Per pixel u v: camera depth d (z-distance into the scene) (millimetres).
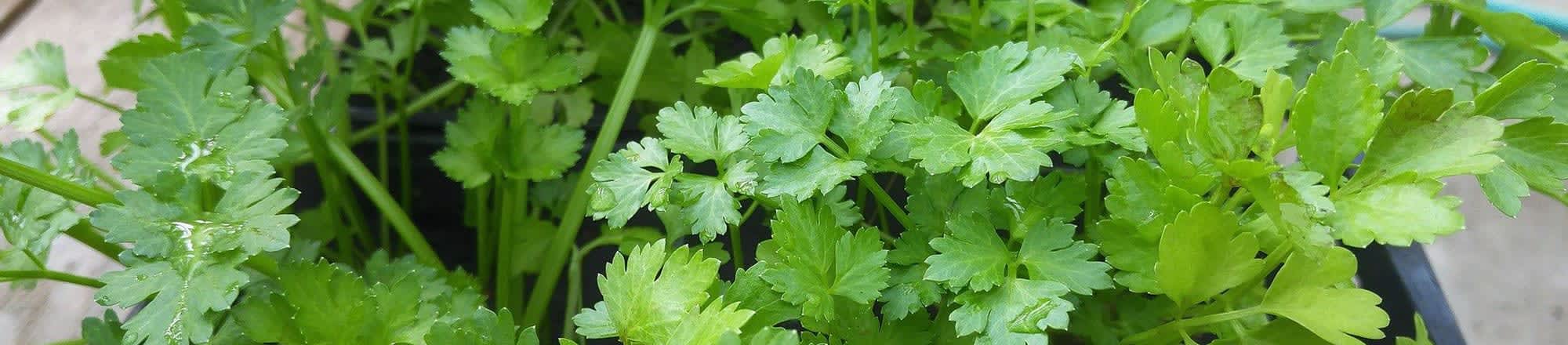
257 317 356
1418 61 406
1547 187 348
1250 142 339
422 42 521
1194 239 334
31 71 431
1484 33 426
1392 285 442
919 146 359
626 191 379
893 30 447
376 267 417
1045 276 357
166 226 352
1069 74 411
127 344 339
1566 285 615
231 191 359
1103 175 413
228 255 350
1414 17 607
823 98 369
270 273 379
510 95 429
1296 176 332
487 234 477
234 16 409
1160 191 348
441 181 523
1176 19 429
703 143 382
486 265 480
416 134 525
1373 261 452
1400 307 437
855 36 450
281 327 357
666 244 426
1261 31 413
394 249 507
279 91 463
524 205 473
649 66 500
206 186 365
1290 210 325
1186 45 428
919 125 365
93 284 392
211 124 366
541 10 433
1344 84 332
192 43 402
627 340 348
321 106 444
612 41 509
